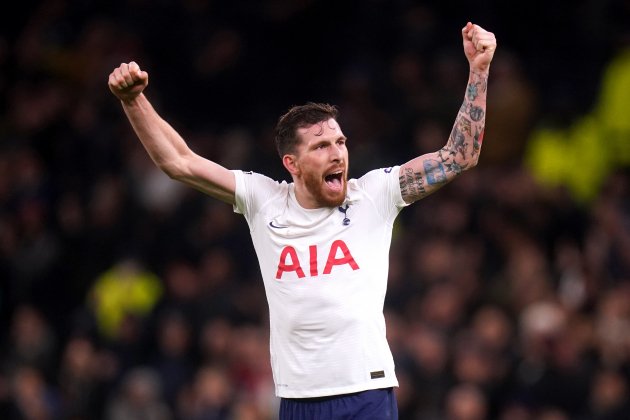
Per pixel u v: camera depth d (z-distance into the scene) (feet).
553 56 165.89
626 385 116.67
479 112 62.85
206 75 168.96
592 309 125.18
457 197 140.77
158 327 135.64
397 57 162.40
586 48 164.55
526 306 125.39
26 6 182.50
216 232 144.56
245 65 169.89
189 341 133.39
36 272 150.51
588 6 166.20
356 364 61.87
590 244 133.18
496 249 134.82
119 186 153.48
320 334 62.18
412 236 138.21
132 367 133.80
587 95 160.56
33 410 131.03
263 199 64.59
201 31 171.32
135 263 144.36
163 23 172.24
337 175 62.85
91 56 171.94
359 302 62.28
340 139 62.75
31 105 169.78
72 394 133.28
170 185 151.12
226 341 129.80
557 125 151.12
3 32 178.91
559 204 138.10
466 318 127.54
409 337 124.06
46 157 164.86
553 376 118.32
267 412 122.11
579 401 117.60
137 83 62.54
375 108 156.35
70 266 150.82
